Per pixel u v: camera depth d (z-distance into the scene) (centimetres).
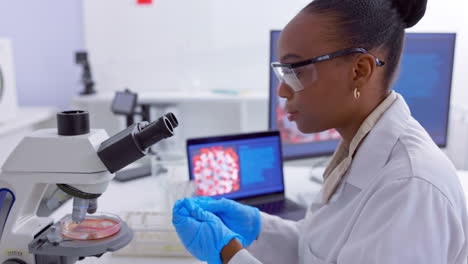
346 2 76
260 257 112
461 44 263
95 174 74
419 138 80
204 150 147
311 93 80
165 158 163
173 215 93
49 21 305
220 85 306
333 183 91
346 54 76
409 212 69
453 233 72
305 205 146
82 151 75
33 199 88
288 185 168
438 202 69
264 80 303
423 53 166
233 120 314
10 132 231
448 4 259
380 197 73
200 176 145
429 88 170
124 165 75
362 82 78
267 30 294
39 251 80
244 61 301
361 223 75
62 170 75
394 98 87
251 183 152
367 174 84
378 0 77
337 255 83
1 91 234
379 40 77
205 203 108
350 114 84
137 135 74
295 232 114
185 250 108
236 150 152
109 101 269
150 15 298
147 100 268
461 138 259
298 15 80
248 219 112
